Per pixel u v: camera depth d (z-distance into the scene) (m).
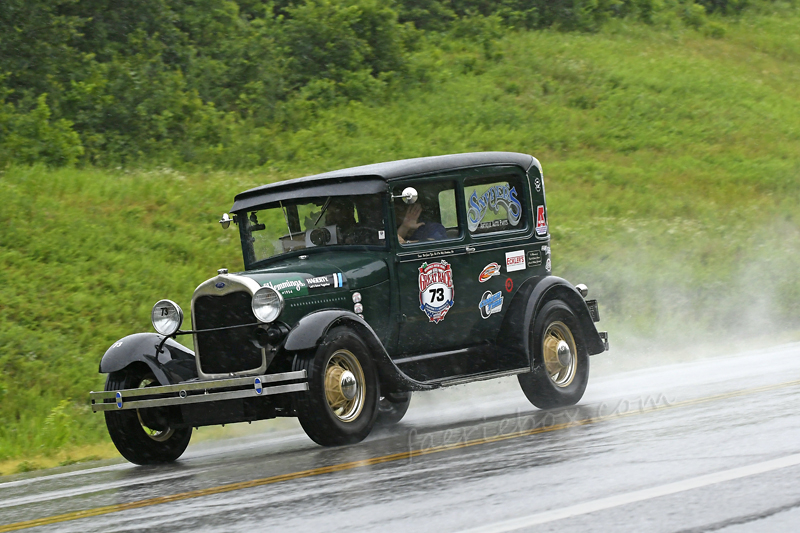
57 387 29.08
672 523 9.75
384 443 17.59
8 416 27.20
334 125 63.75
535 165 23.31
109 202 44.72
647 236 52.38
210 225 44.25
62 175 47.22
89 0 65.81
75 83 58.16
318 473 14.49
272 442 21.09
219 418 18.14
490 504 11.11
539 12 94.25
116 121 57.09
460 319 21.25
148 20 67.62
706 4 111.19
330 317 17.67
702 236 54.03
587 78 80.12
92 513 12.81
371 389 18.16
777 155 73.12
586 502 10.88
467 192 21.64
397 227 20.22
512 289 22.22
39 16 61.28
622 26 96.38
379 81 70.81
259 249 21.91
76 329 32.94
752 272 48.97
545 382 21.78
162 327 19.05
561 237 49.78
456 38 85.38
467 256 21.39
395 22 78.31
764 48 102.38
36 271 36.09
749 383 22.61
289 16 82.44
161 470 17.69
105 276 36.91
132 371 19.38
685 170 65.81
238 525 11.02
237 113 63.78
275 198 21.44
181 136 58.38
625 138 71.12
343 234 20.70
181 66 66.56
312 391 17.03
